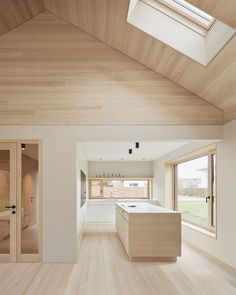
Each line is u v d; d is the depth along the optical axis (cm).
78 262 477
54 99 492
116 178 1040
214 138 486
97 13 417
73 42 499
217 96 445
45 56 496
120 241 652
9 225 484
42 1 466
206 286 372
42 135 489
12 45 496
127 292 350
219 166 491
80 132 489
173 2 376
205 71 402
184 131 489
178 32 393
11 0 422
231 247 437
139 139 489
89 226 890
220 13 290
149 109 491
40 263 471
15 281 387
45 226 479
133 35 422
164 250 480
